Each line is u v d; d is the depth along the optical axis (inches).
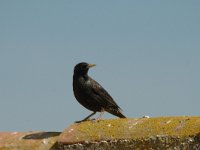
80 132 516.7
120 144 490.9
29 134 567.5
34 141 546.6
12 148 542.0
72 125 540.1
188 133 470.0
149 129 490.9
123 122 516.7
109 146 494.6
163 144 475.2
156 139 478.9
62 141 514.0
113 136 497.4
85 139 506.6
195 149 462.0
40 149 532.4
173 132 477.7
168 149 471.8
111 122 520.1
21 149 538.3
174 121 493.4
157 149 476.4
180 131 475.8
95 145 500.4
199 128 470.9
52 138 545.6
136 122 510.6
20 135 568.4
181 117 503.2
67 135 519.8
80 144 506.0
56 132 569.3
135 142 486.0
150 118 514.6
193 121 484.7
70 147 508.7
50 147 529.7
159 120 503.5
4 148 543.8
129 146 487.2
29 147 538.6
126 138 490.3
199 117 494.6
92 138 504.4
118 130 503.2
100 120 532.4
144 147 481.7
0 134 577.3
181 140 469.4
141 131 491.8
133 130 497.0
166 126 488.1
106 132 505.7
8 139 559.5
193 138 465.7
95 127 519.2
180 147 468.1
